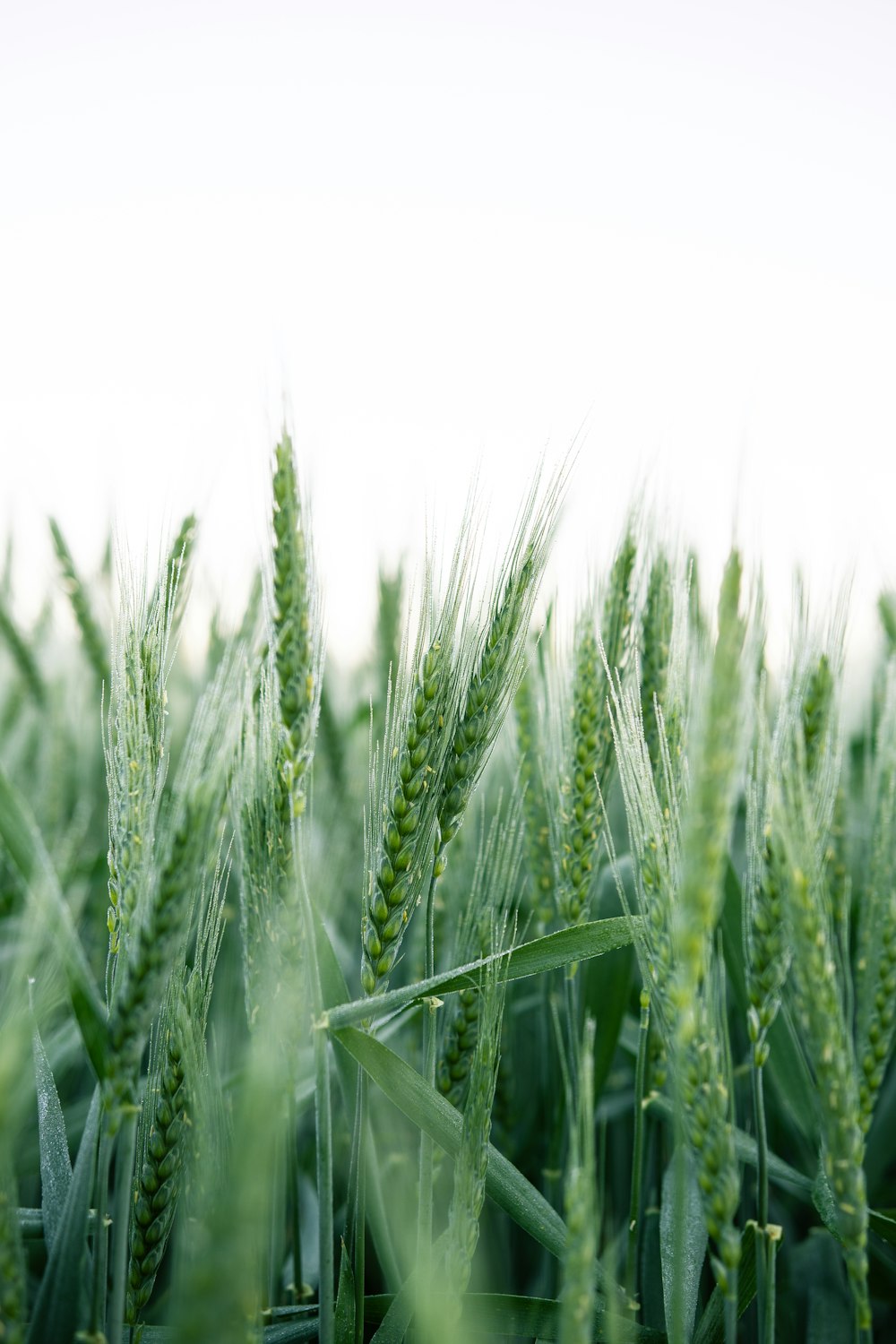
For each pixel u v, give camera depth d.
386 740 0.44
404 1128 0.54
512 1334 0.44
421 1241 0.43
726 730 0.35
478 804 0.59
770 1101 0.56
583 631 0.50
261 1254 0.41
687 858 0.36
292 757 0.41
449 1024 0.47
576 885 0.48
